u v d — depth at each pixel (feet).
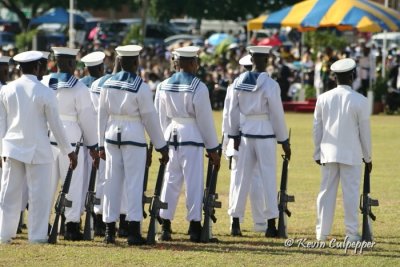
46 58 88.89
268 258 80.69
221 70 266.16
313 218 103.86
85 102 91.56
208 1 411.75
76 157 86.84
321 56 260.21
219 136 186.50
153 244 86.48
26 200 95.14
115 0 422.00
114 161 86.69
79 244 86.79
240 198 94.63
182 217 104.63
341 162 86.53
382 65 268.62
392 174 140.77
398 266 78.13
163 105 91.45
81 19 376.89
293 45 350.02
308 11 239.50
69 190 90.33
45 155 86.02
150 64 270.67
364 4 239.71
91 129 91.66
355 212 87.35
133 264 77.66
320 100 88.07
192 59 90.89
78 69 197.77
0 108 86.48
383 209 109.70
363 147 87.20
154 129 86.48
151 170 144.25
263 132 93.97
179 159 90.43
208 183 90.22
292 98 265.75
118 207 87.30
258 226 96.43
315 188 127.13
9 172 86.28
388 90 252.21
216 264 77.87
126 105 85.92
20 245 85.66
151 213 86.58
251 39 343.46
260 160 94.07
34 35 339.16
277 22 241.96
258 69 95.40
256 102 93.91
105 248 84.58
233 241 90.07
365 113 86.63
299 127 211.82
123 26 423.23
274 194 93.76
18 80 86.22
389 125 217.97
